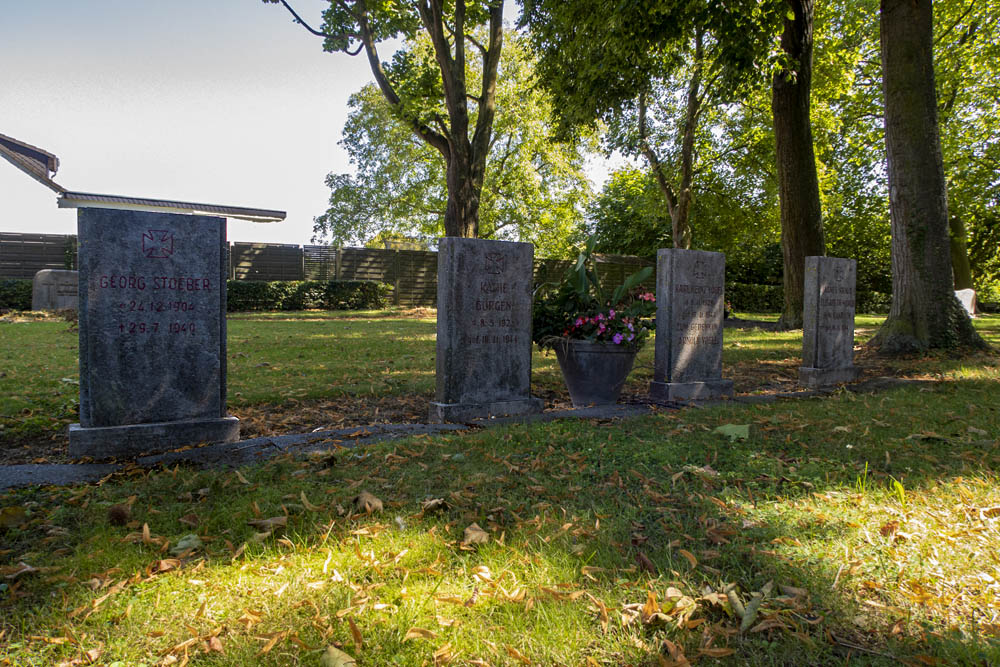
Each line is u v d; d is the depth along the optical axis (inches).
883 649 75.4
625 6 467.5
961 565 95.4
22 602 82.5
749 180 1033.5
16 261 824.9
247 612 78.7
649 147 932.0
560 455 155.0
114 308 160.1
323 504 117.3
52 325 566.9
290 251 1005.2
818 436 176.7
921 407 219.5
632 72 650.2
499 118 1232.8
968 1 761.0
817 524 111.6
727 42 488.4
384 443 164.2
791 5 551.8
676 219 874.8
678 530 109.1
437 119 794.2
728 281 1357.0
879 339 428.5
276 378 291.9
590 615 80.7
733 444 167.6
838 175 1111.0
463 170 718.5
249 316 791.7
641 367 363.9
